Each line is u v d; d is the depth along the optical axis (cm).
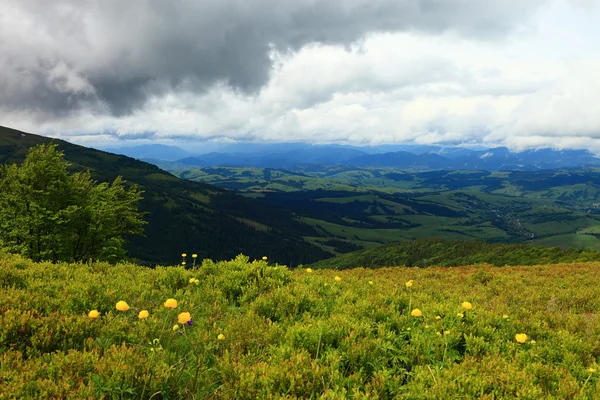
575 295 1149
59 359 392
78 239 3125
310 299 734
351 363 467
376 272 1723
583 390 414
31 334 461
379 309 673
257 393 383
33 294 584
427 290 1080
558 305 1048
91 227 3034
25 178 2880
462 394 394
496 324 672
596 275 1703
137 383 360
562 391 421
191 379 383
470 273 1739
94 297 620
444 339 533
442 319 630
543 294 1172
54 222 2859
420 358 489
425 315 669
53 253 2853
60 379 363
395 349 503
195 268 965
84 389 340
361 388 413
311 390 395
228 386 388
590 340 649
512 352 558
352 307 691
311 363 437
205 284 834
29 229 2766
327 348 488
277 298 724
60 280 733
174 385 369
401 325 619
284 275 921
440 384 398
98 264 1012
